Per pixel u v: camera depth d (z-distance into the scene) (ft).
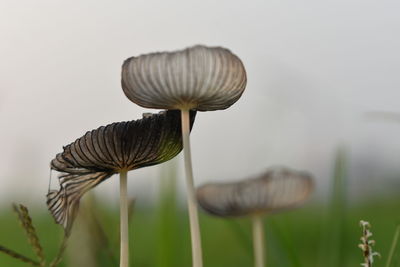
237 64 0.56
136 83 0.56
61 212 0.59
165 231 0.87
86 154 0.56
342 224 0.92
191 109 0.58
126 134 0.56
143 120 0.56
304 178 0.86
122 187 0.58
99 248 0.74
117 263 0.75
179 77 0.55
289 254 0.88
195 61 0.56
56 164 0.57
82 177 0.58
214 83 0.56
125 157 0.57
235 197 0.85
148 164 0.58
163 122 0.57
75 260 0.74
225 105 0.57
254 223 0.87
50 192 0.58
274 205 0.86
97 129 0.56
